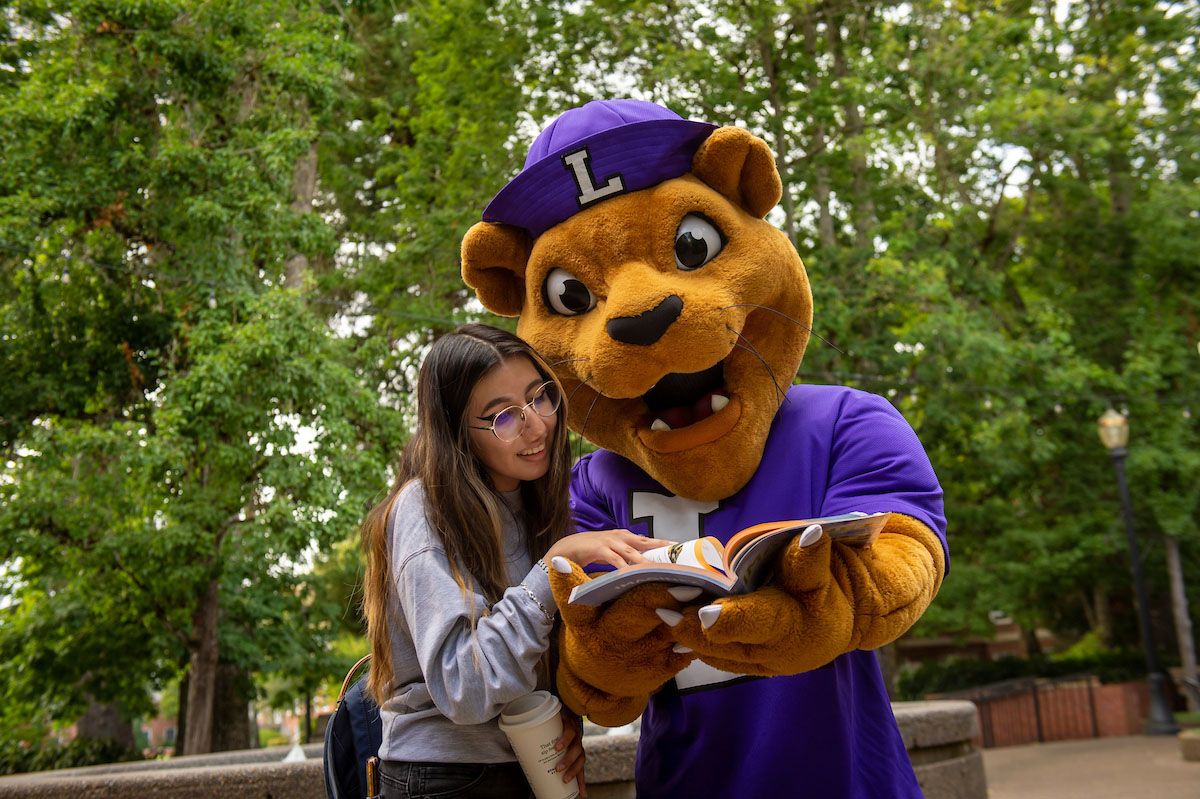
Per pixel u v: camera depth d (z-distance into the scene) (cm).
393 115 1875
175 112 1216
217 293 1144
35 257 1166
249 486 1151
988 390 1333
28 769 1397
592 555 199
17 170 1107
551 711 214
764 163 241
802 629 175
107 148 1162
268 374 1097
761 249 237
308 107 1324
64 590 1361
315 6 1310
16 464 1138
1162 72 1664
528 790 226
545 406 237
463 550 225
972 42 1327
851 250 1356
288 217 1171
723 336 222
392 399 1538
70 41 1159
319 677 1520
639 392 227
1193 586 1914
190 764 697
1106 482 1639
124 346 1236
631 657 195
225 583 1328
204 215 1112
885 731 236
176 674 1475
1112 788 970
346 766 243
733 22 1343
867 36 1474
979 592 1572
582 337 238
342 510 1095
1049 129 1330
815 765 224
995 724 1594
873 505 213
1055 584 1816
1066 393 1426
